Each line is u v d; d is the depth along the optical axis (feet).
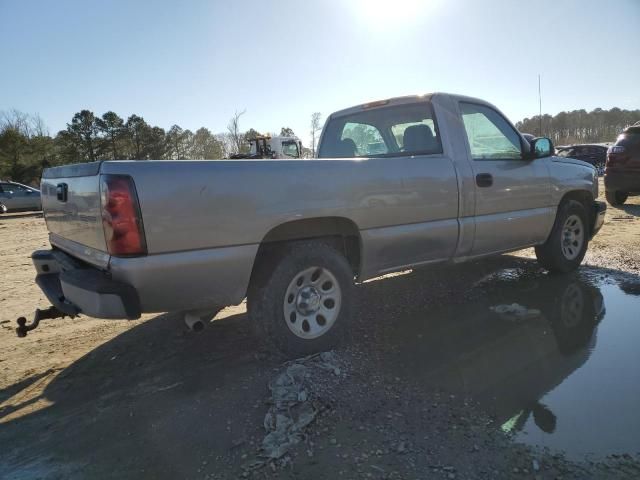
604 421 8.36
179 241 9.11
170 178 9.00
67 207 10.74
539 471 7.13
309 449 7.72
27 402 10.06
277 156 82.53
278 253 10.66
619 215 32.22
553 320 13.21
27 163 153.89
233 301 10.00
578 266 18.39
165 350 12.25
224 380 10.22
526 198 15.57
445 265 13.84
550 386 9.62
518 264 19.66
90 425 8.98
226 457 7.70
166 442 8.23
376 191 11.59
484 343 11.82
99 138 188.75
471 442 7.83
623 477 6.97
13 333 14.48
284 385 9.34
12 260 28.81
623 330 12.32
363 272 11.83
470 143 14.28
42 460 8.01
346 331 11.47
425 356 11.11
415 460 7.41
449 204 13.15
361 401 9.05
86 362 11.94
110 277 9.20
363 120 16.02
